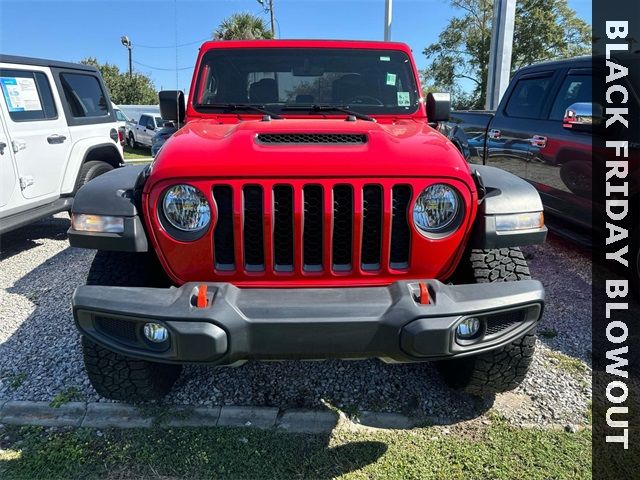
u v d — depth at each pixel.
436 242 2.17
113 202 2.21
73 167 5.70
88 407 2.66
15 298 4.14
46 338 3.42
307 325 1.94
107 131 6.39
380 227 2.14
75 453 2.37
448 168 2.15
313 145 2.26
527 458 2.33
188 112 3.39
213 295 2.00
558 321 3.62
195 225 2.12
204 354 1.94
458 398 2.78
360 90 3.49
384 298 2.03
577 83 4.75
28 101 5.18
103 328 2.10
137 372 2.46
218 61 3.50
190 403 2.73
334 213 2.13
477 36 30.36
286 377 2.98
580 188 4.46
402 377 2.98
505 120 5.80
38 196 5.26
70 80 5.88
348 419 2.61
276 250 2.17
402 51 3.59
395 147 2.27
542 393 2.80
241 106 3.37
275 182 2.08
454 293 2.05
